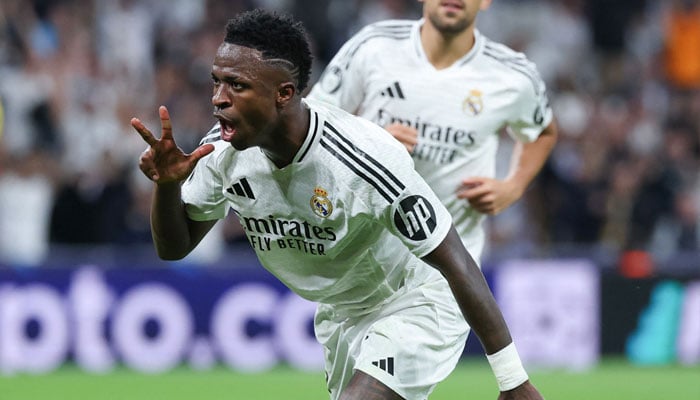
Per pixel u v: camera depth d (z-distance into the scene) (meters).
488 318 15.22
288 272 16.47
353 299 16.88
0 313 34.66
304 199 15.28
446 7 19.97
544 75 51.22
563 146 47.53
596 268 38.41
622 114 49.69
